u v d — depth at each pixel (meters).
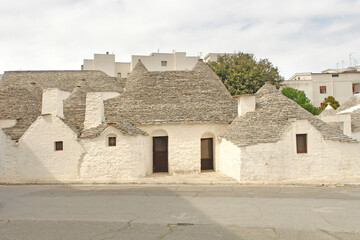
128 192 13.77
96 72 30.94
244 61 40.38
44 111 18.11
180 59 52.53
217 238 7.64
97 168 17.36
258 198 12.12
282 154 16.23
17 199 12.54
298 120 16.55
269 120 17.56
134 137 17.55
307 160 16.44
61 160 17.59
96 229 8.40
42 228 8.54
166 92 21.25
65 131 17.69
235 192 13.50
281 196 12.50
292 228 8.41
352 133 21.97
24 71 31.33
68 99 21.56
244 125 17.70
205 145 20.30
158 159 19.92
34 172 17.58
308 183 15.35
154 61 51.97
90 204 11.35
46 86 28.67
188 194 13.09
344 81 50.47
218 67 39.84
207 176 17.95
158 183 16.30
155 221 9.09
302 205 10.91
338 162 16.62
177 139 19.39
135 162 17.45
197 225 8.70
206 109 20.23
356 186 14.97
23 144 17.69
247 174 15.92
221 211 10.15
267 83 20.92
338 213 9.86
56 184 16.70
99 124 18.73
